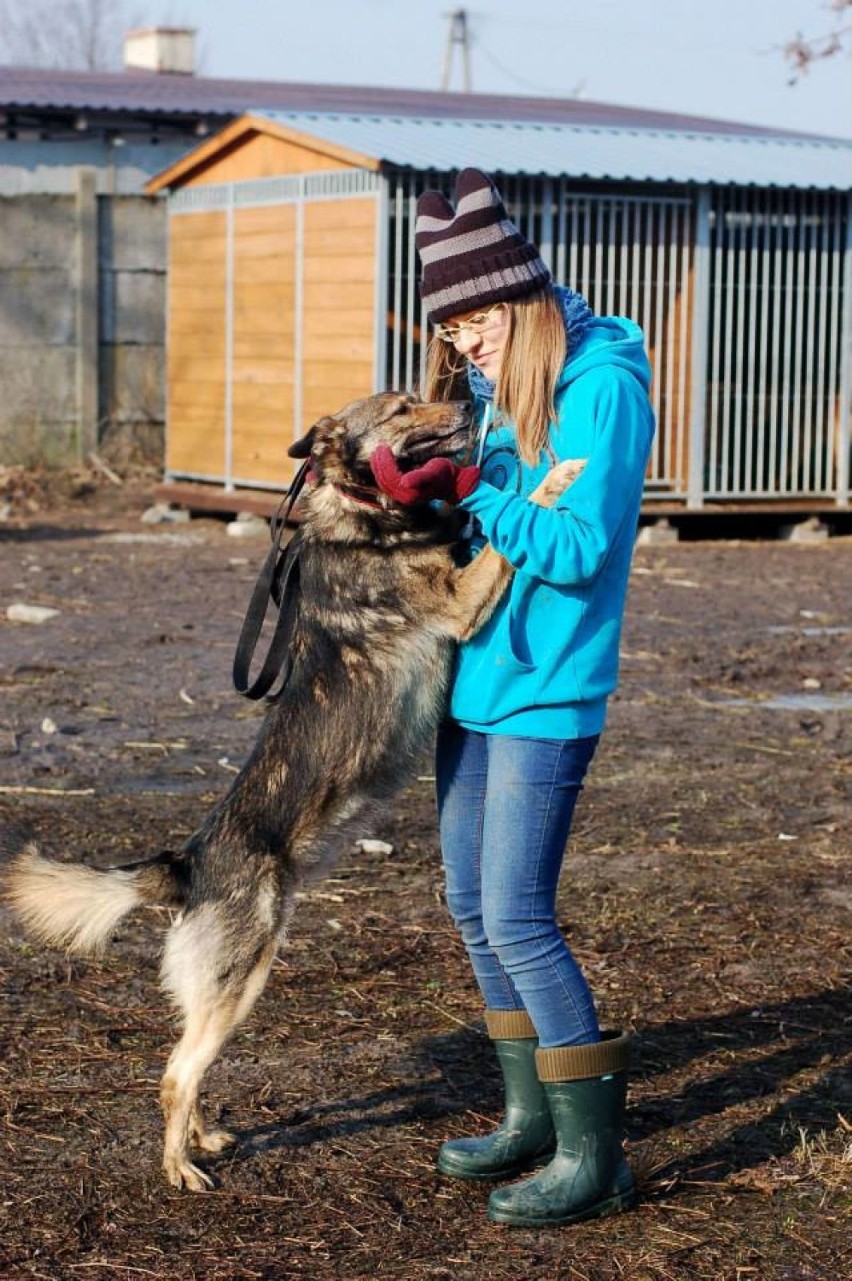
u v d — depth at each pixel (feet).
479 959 13.39
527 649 12.29
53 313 62.18
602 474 11.78
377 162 46.21
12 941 18.54
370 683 13.66
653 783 25.27
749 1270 11.96
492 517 11.79
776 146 57.36
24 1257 12.12
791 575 45.44
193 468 56.95
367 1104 14.78
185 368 57.21
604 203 49.55
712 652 34.60
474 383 13.89
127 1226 12.62
